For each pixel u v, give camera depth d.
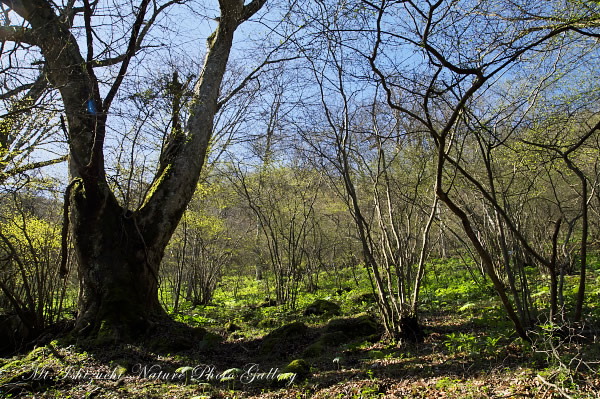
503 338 5.34
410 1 3.61
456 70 3.52
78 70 7.59
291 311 10.66
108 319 7.14
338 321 7.28
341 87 6.06
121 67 7.41
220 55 9.90
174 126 8.57
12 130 7.49
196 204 13.54
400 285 6.30
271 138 11.51
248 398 4.50
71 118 7.85
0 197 8.04
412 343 5.91
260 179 12.76
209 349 6.92
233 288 20.34
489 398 3.57
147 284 7.93
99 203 7.73
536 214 11.68
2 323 7.40
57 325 7.87
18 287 9.64
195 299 14.48
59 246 9.12
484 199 8.85
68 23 7.45
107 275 7.50
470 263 14.80
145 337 7.15
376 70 3.83
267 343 6.90
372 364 5.17
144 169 9.10
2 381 4.84
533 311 6.32
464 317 7.50
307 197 13.20
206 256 15.12
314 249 14.70
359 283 14.84
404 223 8.52
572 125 6.66
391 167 8.99
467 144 8.85
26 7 7.41
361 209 12.05
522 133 6.93
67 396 4.53
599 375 3.59
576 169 4.49
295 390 4.62
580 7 4.27
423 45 3.55
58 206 9.98
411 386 4.22
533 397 3.46
